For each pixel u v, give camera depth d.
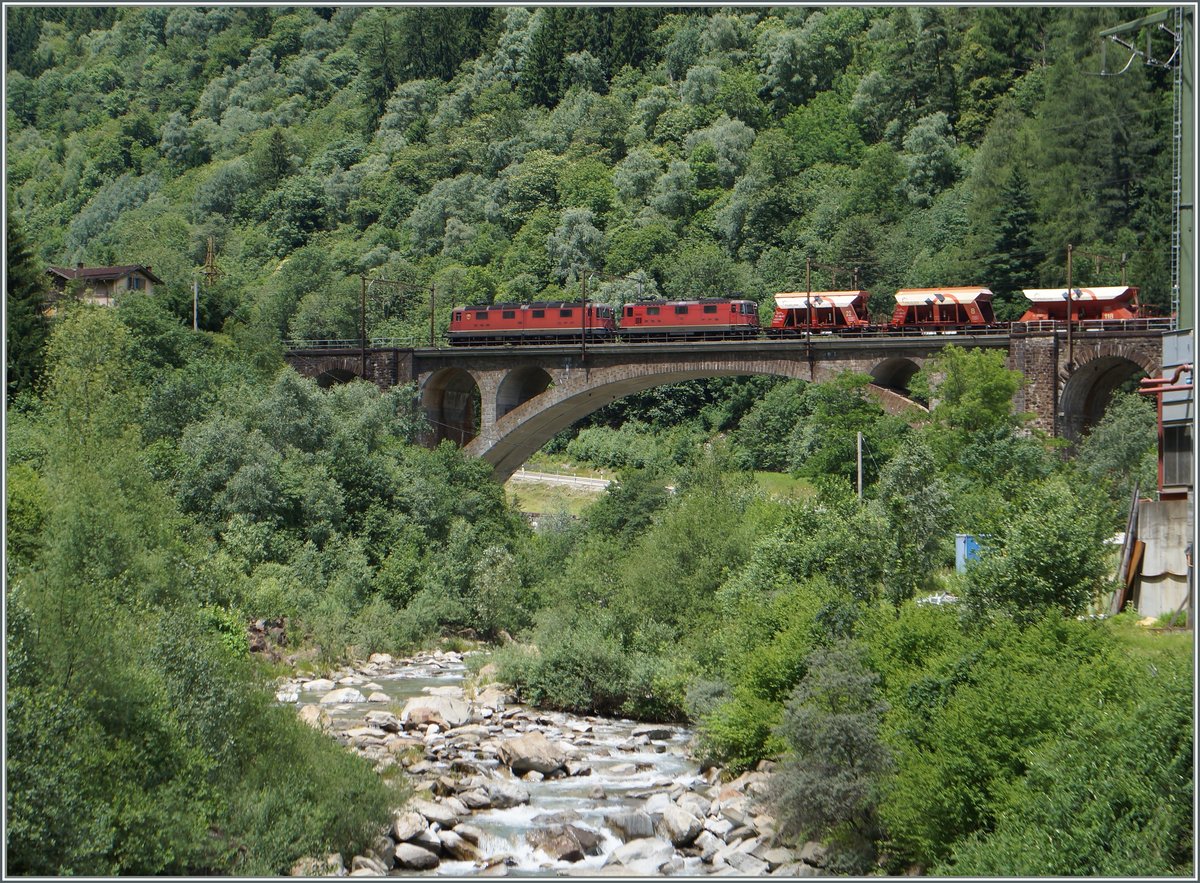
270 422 76.69
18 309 74.00
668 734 44.94
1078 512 37.09
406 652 64.94
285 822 29.27
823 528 44.69
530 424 93.56
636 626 52.66
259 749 32.22
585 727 45.91
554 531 89.31
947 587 39.56
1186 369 40.25
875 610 37.97
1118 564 41.12
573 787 37.41
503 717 47.00
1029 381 76.00
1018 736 29.02
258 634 58.38
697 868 30.48
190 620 34.12
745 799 34.84
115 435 57.84
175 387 76.12
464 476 87.00
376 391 91.38
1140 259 106.19
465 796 35.09
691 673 47.09
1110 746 27.30
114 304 91.44
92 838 25.50
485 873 29.94
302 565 67.44
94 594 31.50
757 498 62.84
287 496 72.06
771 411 125.44
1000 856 26.56
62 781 25.62
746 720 37.59
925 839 28.86
